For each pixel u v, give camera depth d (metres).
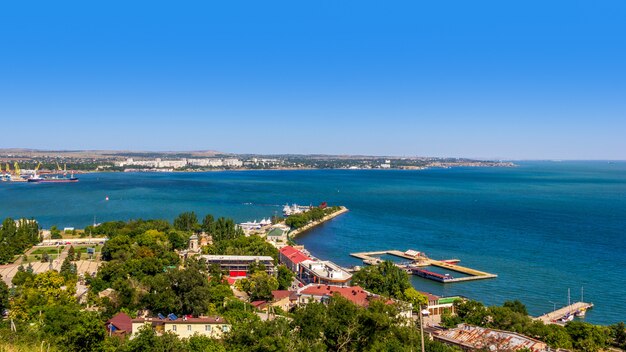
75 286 169.00
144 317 135.12
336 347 94.62
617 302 189.00
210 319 123.94
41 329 104.38
